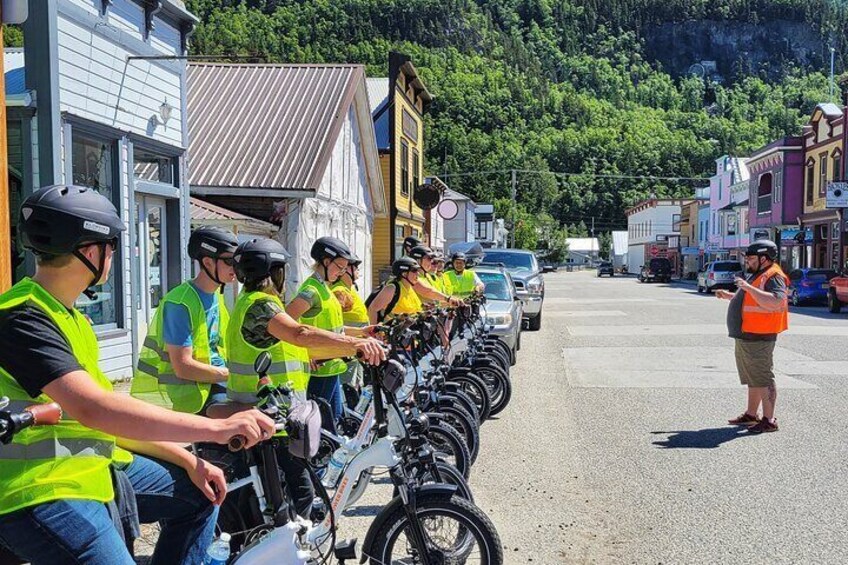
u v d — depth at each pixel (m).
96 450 2.72
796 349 15.38
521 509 5.98
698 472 6.94
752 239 50.94
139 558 4.77
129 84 10.73
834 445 7.85
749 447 7.81
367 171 23.47
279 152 16.23
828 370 12.63
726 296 8.72
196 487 3.38
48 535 2.57
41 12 8.71
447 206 25.89
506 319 13.30
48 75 8.78
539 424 8.91
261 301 4.52
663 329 19.56
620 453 7.61
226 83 18.77
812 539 5.31
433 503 4.01
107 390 2.76
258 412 2.85
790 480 6.68
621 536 5.40
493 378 9.18
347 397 6.99
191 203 14.48
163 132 11.81
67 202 2.61
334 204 19.20
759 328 8.38
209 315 5.22
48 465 2.60
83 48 9.59
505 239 69.56
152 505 3.29
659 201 93.19
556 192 112.56
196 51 27.73
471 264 13.97
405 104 28.77
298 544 3.35
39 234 2.60
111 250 2.78
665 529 5.52
